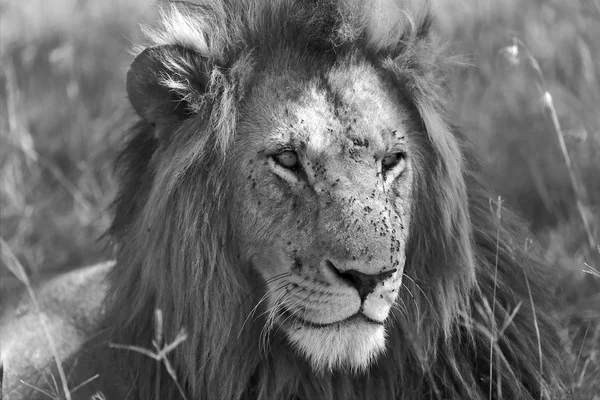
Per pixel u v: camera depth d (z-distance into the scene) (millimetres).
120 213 7082
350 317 5953
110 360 7227
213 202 6332
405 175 6352
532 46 12461
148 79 6602
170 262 6418
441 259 6582
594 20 12273
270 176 6180
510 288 6980
